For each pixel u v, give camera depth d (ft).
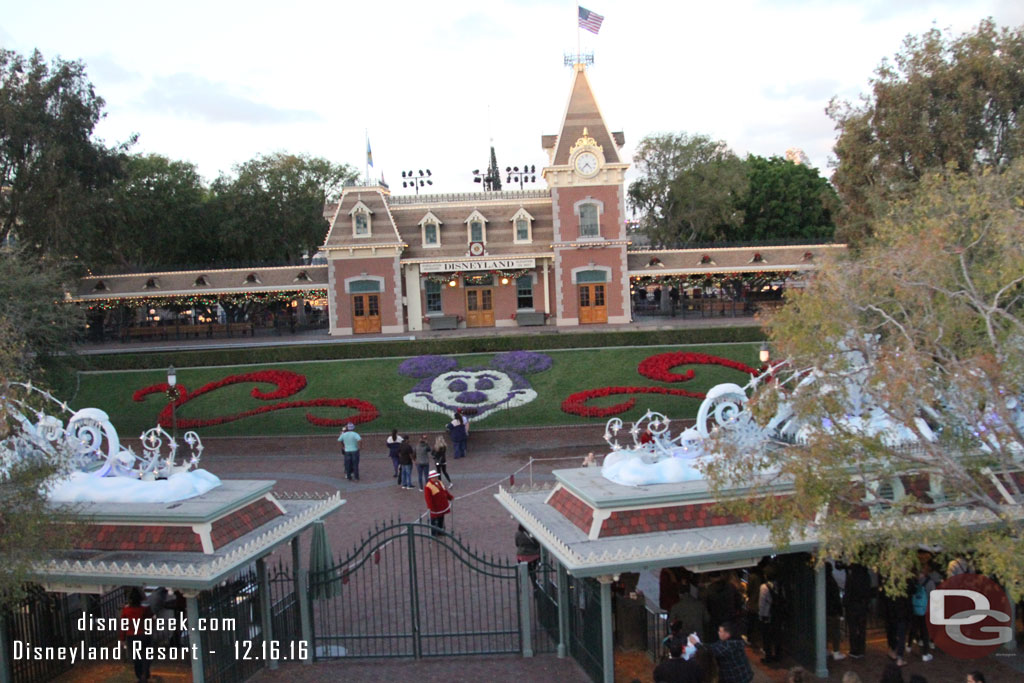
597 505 49.70
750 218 278.87
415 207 195.52
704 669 48.55
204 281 187.93
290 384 133.90
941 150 141.38
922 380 40.29
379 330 187.01
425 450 96.99
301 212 254.27
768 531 49.93
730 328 143.74
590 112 186.91
